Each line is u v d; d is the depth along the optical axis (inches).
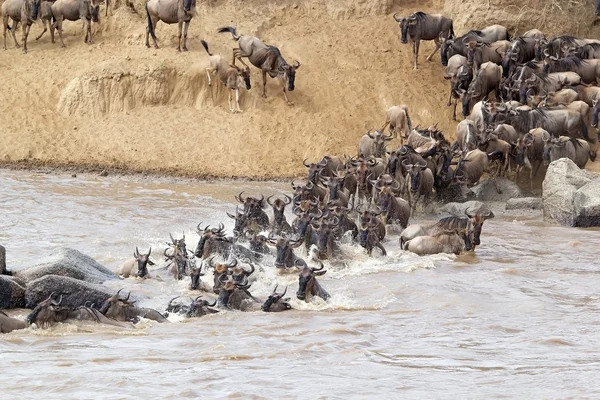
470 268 3324.3
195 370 2023.9
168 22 5836.6
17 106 5620.1
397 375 2011.6
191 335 2410.2
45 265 2866.6
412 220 4227.4
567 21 6200.8
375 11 6373.0
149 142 5447.8
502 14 6146.7
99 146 5418.3
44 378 1924.2
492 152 4835.1
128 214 4190.5
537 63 5649.6
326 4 6373.0
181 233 3791.8
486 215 3572.8
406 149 4313.5
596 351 2284.7
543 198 4387.3
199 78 5718.5
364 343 2337.6
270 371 2028.8
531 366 2111.2
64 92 5679.1
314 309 2738.7
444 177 4569.4
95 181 4938.5
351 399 1815.9
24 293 2674.7
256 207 3558.1
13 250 3437.5
